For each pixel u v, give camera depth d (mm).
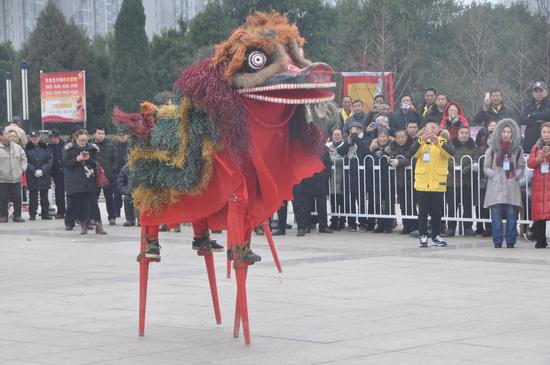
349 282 10500
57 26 49188
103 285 10641
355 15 44500
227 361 6691
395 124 17609
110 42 66375
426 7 50750
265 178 7266
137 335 7727
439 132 14000
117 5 86750
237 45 7051
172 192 7492
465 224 15820
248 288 10109
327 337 7445
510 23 53125
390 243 14906
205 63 7281
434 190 14008
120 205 21000
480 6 49500
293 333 7648
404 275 11023
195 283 10656
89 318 8539
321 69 7133
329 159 16688
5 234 17578
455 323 7922
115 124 7703
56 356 6938
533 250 13609
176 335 7711
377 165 16516
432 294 9539
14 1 74312
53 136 21266
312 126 7680
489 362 6445
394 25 43375
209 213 7531
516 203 13891
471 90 40688
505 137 13852
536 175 13602
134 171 7676
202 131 7188
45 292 10164
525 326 7750
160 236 16672
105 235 17141
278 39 7164
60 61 48562
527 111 16406
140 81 44656
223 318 8461
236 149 7082
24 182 23969
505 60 43250
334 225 17312
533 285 10094
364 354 6777
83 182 17094
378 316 8328
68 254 14062
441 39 50906
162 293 9938
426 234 14188
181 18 50500
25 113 27594
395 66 40625
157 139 7465
